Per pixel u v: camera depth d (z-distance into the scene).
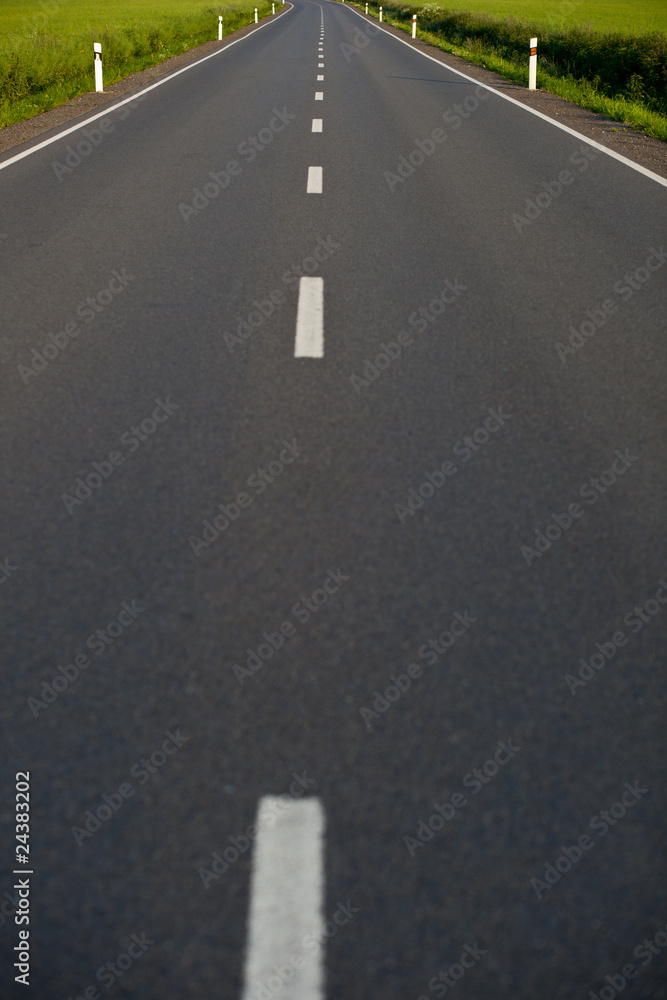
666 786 2.44
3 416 4.66
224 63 27.73
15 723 2.64
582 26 31.70
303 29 47.59
